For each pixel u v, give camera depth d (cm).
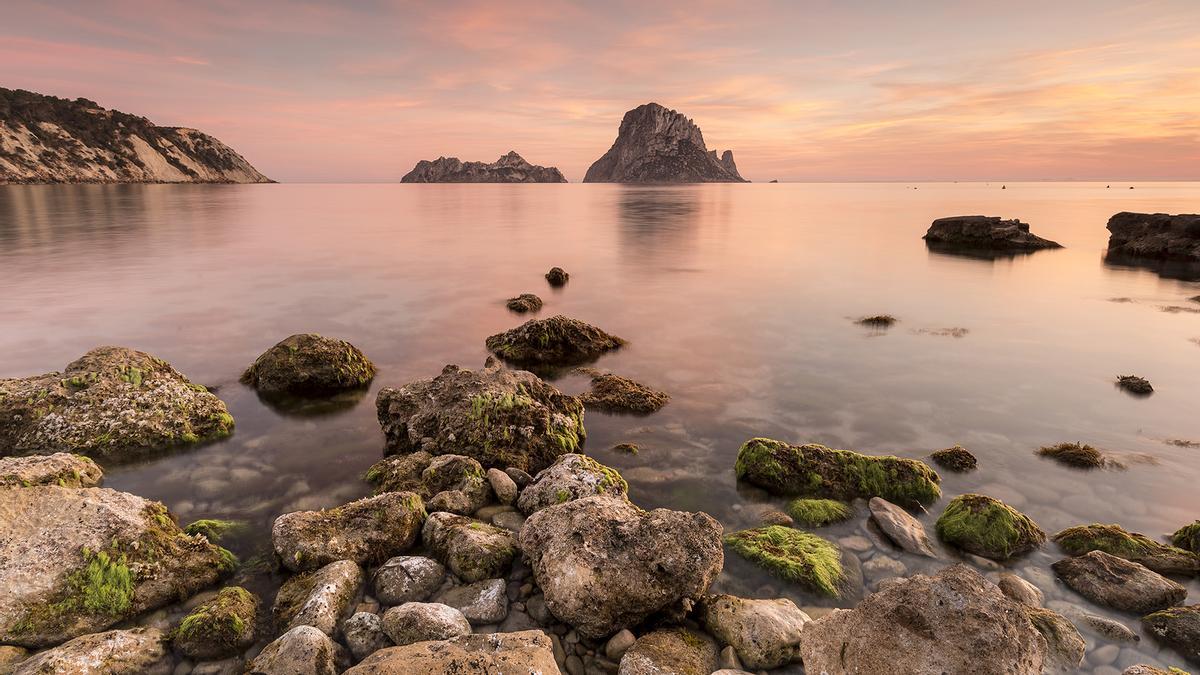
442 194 18062
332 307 2409
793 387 1523
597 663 639
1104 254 4138
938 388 1523
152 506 823
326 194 17362
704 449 1175
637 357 1777
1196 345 1920
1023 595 741
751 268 3509
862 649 539
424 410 1167
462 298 2612
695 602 709
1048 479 1067
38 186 13738
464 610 689
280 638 607
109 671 581
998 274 3303
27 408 1102
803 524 914
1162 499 1000
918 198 14775
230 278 3034
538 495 928
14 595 647
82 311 2272
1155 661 644
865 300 2620
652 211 9012
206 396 1260
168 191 13875
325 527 807
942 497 997
